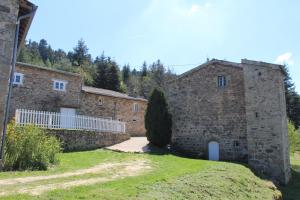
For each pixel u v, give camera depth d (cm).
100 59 7900
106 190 925
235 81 2205
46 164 1276
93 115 2725
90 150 1964
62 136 1844
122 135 2364
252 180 1535
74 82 2605
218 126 2219
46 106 2377
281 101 2036
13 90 2192
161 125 2241
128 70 7738
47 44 9631
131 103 3148
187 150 2308
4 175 1064
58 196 816
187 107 2378
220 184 1270
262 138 1998
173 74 7044
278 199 1484
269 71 2042
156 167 1478
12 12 873
